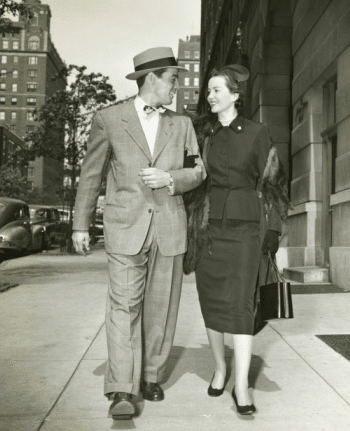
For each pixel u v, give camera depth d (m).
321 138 11.11
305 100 11.52
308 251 11.14
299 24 12.05
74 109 24.47
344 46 9.12
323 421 3.23
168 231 3.48
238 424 3.19
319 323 6.10
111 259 3.44
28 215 19.98
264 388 3.85
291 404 3.52
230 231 3.51
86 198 3.59
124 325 3.31
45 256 19.83
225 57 25.09
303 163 11.72
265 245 3.45
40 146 24.81
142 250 3.44
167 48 3.52
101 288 9.71
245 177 3.55
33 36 136.25
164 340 3.62
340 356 4.67
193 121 3.79
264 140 3.52
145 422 3.22
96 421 3.24
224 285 3.47
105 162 3.59
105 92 24.45
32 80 136.25
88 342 5.35
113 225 3.46
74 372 4.30
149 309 3.57
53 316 6.84
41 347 5.16
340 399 3.62
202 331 5.81
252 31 16.25
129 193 3.46
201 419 3.27
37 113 24.92
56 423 3.21
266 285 3.43
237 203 3.50
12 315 6.93
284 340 5.29
